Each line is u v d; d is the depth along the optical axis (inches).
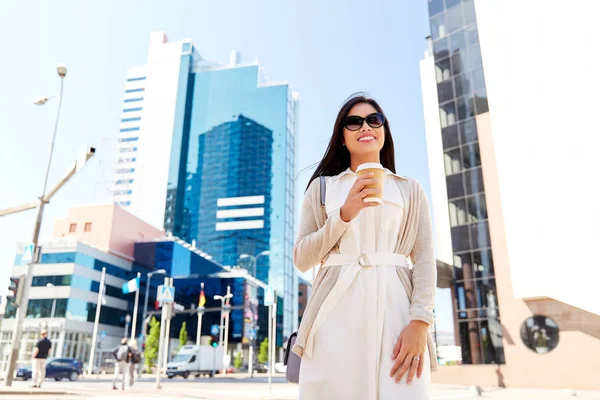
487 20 984.3
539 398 547.2
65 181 587.2
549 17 847.7
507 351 868.0
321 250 68.5
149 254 2783.0
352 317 65.9
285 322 3730.3
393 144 91.4
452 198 1029.2
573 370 785.6
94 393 583.8
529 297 830.5
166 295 748.6
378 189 63.0
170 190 4360.2
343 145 89.2
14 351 576.4
